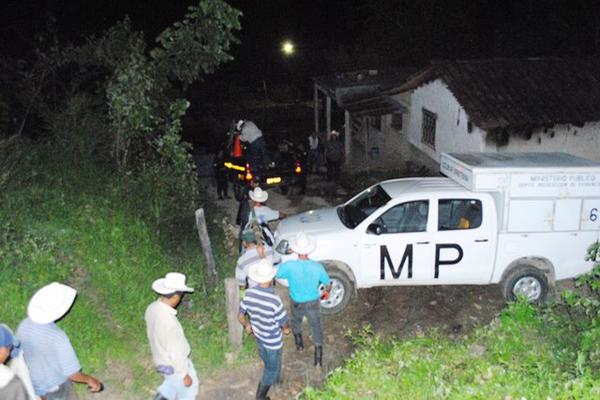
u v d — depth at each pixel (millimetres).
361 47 28047
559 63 16078
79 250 9125
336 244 9250
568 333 6352
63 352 5285
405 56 26828
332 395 5062
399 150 20250
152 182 11883
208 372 7691
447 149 16062
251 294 6750
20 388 4594
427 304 9789
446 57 26672
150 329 5922
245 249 9195
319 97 33750
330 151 18344
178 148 12414
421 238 9305
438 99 16469
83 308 7914
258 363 7930
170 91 14406
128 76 12250
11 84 13984
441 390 4809
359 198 10344
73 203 10570
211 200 16594
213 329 8422
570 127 14609
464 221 9398
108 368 7359
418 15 26891
